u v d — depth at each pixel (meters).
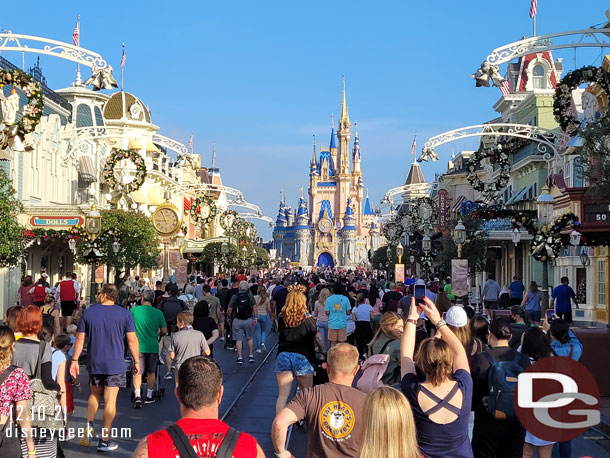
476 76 24.97
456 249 46.44
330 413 6.20
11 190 24.92
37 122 19.67
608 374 15.33
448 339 6.70
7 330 7.59
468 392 6.37
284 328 12.21
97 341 11.13
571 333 11.20
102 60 24.70
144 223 41.12
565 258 40.91
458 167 85.56
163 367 21.02
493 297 31.88
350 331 20.05
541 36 24.70
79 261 36.25
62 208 35.78
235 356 24.05
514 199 52.69
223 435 4.73
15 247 25.08
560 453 9.53
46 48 23.91
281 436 6.15
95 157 50.41
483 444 8.17
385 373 9.96
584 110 34.12
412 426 4.80
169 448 4.61
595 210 23.23
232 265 69.81
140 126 63.25
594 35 24.75
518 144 38.44
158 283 21.42
